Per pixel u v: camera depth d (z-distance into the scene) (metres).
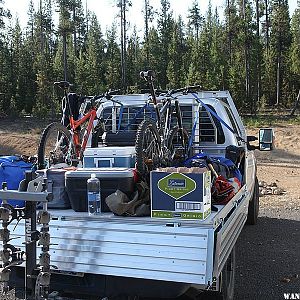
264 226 8.56
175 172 3.66
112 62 51.25
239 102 44.25
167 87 47.72
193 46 51.56
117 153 4.59
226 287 4.24
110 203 3.77
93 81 47.34
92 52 52.09
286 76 52.09
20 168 4.50
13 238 3.69
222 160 5.54
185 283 3.56
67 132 5.56
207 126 6.70
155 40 55.44
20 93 46.41
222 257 3.77
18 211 3.50
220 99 7.16
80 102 6.57
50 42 64.38
